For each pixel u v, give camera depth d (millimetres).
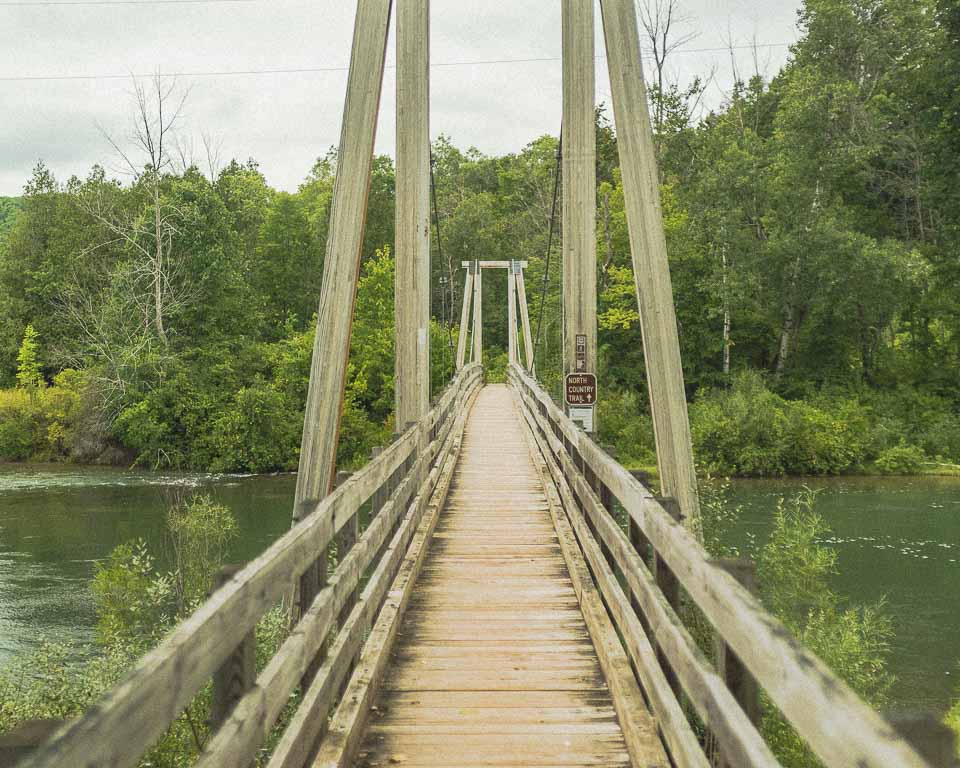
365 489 4250
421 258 8320
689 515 7039
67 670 8469
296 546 2682
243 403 33844
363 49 6613
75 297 41969
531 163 65188
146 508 23547
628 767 3389
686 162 40938
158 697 1506
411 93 8320
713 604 2119
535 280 48438
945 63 30812
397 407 8336
